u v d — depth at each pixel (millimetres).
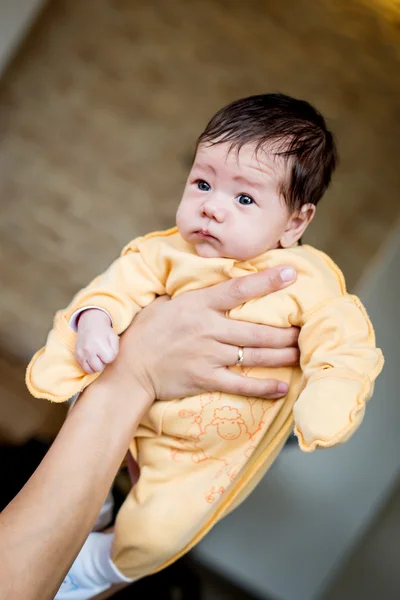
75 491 1015
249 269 1204
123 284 1241
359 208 3932
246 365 1181
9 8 3918
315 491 3576
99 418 1112
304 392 1054
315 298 1167
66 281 4199
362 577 3461
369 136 3900
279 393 1167
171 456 1209
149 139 4141
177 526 1171
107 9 4078
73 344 1172
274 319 1181
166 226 4148
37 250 4211
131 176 4164
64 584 1293
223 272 1198
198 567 3656
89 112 4172
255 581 3633
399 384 3461
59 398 1146
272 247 1233
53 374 1152
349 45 3875
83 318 1171
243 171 1143
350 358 1078
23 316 4191
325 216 3953
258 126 1157
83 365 1117
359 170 3916
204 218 1166
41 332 4180
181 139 4117
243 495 1248
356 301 1168
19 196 4227
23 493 995
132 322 1222
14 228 4223
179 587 2428
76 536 996
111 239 4180
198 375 1165
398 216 3900
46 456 1057
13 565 912
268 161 1145
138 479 1282
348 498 3535
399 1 3773
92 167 4188
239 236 1150
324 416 1004
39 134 4207
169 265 1245
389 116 3881
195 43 4039
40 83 4184
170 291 1252
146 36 4078
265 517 3645
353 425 1007
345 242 3945
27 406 3291
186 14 4027
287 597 3596
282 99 1229
